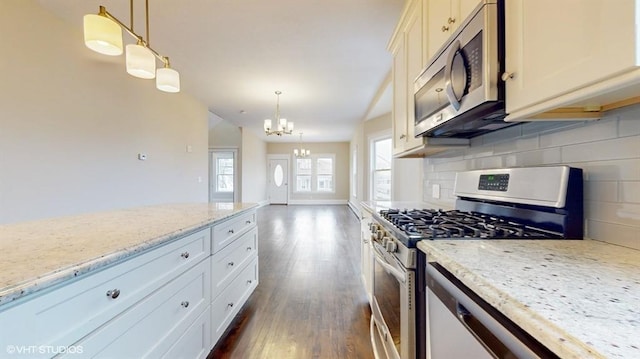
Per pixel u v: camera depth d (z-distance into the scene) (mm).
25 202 2285
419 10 1795
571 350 403
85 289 820
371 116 5836
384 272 1466
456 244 970
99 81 2994
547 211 1109
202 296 1531
